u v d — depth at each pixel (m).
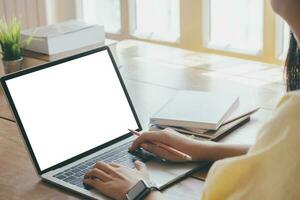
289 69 1.30
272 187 1.00
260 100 2.07
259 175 1.04
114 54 2.59
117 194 1.40
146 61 2.62
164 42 3.66
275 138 1.03
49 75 1.63
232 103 1.87
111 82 1.77
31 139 1.55
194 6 3.44
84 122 1.66
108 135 1.70
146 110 2.01
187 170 1.54
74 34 2.59
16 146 1.76
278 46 3.14
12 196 1.46
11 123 1.94
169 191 1.46
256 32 3.29
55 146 1.58
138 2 3.79
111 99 1.75
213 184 1.11
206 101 1.89
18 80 1.57
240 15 3.33
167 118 1.77
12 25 2.42
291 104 1.02
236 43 3.39
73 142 1.62
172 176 1.51
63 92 1.65
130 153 1.64
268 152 1.02
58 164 1.57
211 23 3.47
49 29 2.68
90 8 4.10
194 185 1.49
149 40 3.72
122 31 3.88
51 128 1.59
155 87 2.26
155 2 3.71
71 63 1.69
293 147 0.99
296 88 1.30
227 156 1.56
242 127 1.83
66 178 1.52
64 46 2.58
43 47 2.56
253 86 2.23
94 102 1.71
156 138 1.62
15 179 1.55
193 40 3.52
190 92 1.99
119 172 1.46
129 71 2.48
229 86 2.24
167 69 2.49
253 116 1.92
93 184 1.46
